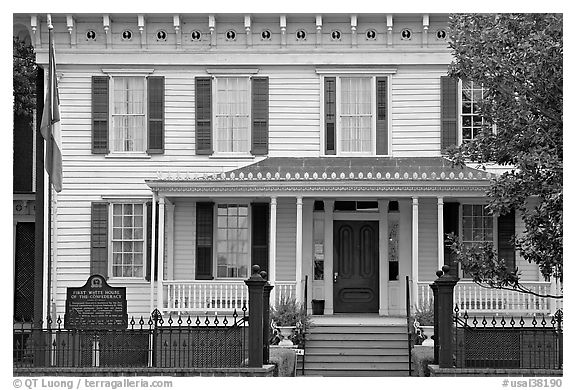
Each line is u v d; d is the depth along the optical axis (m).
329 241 32.41
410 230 32.28
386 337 29.48
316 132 32.78
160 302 30.58
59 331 23.52
